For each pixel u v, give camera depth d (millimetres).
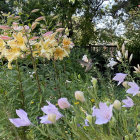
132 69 7477
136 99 1355
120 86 5047
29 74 3508
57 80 3246
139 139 1039
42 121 972
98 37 14211
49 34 2920
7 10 13953
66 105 1041
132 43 10781
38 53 2971
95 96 1271
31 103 3041
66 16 13781
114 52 6484
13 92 3182
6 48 2891
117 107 908
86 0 14664
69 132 1950
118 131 930
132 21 11891
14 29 2793
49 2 13531
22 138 2395
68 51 3309
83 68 6355
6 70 3418
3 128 2516
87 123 1060
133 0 13539
